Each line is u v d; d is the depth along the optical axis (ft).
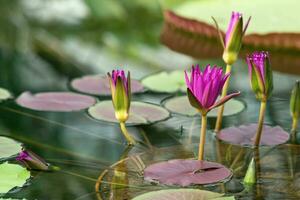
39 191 10.43
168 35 15.16
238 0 14.87
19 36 14.85
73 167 10.82
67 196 10.35
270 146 11.15
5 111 11.96
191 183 10.43
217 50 14.29
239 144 11.18
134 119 11.69
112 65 13.66
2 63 13.62
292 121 11.68
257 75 11.01
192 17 14.76
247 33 14.03
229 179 10.52
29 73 13.25
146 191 10.40
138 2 16.55
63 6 16.21
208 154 11.02
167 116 11.77
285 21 14.07
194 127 11.55
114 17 16.16
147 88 12.50
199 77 10.50
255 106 12.06
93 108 11.95
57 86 12.77
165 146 11.19
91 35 15.19
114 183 10.54
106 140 11.34
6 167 10.66
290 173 10.66
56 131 11.53
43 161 10.79
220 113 11.43
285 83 12.83
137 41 14.85
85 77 12.73
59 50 14.34
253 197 10.30
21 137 11.39
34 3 16.12
